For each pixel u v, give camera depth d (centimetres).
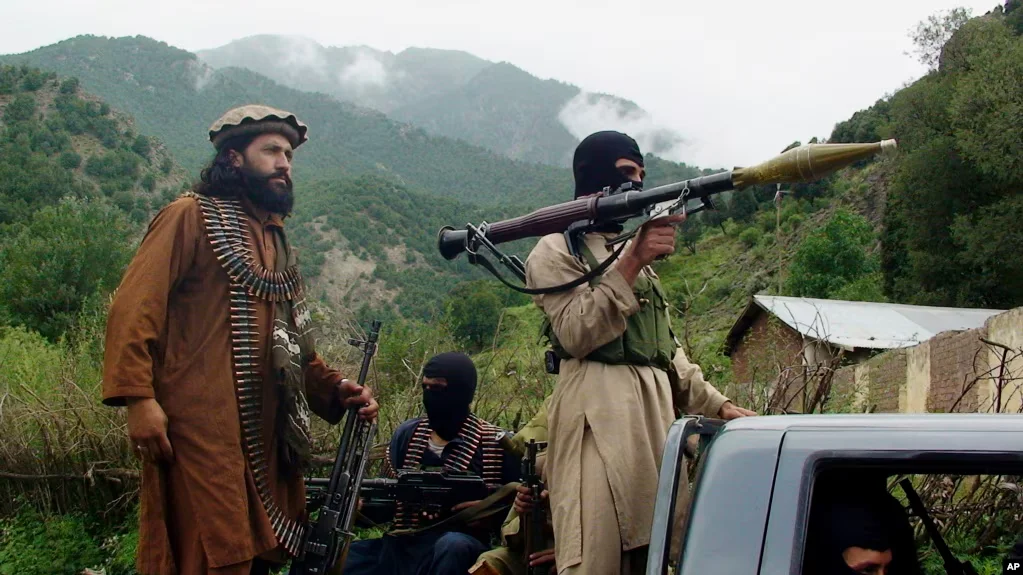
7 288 3275
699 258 5841
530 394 690
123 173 12150
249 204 384
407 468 465
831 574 223
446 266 14488
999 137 3120
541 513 385
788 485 204
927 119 3681
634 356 349
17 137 11706
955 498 425
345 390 409
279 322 376
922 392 1442
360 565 447
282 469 376
